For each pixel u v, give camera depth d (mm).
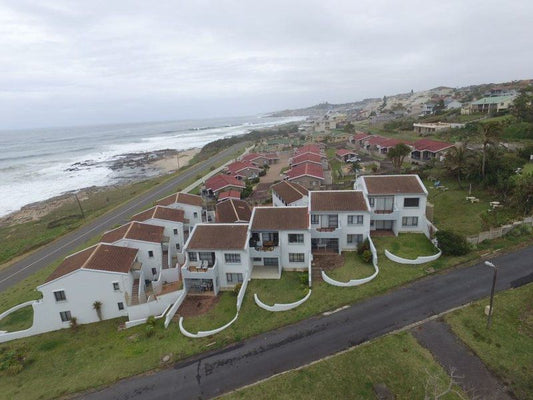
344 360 28203
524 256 38906
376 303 34750
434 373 26016
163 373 29844
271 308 36062
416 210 48375
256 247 43969
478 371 25938
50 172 155375
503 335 28719
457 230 46125
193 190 91062
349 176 85438
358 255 44969
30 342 37719
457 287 35312
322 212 45062
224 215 55875
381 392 25109
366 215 44844
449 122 118750
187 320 37125
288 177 83750
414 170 74188
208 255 42469
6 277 55312
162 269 45375
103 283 39031
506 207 48688
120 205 86312
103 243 44312
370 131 154125
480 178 59594
